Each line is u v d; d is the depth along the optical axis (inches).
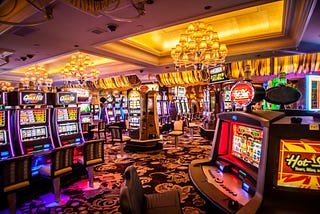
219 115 97.0
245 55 268.5
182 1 128.0
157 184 155.9
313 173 54.8
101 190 148.3
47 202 131.7
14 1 143.3
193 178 82.3
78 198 136.2
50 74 468.1
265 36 235.8
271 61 287.3
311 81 89.0
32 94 161.9
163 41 281.7
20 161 111.7
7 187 108.0
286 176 56.5
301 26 176.9
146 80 540.4
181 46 228.7
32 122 158.6
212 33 219.9
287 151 57.6
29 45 209.5
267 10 200.5
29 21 148.9
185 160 224.2
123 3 127.2
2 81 435.5
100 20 152.3
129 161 222.5
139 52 286.5
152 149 271.4
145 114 271.0
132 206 61.1
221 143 98.0
